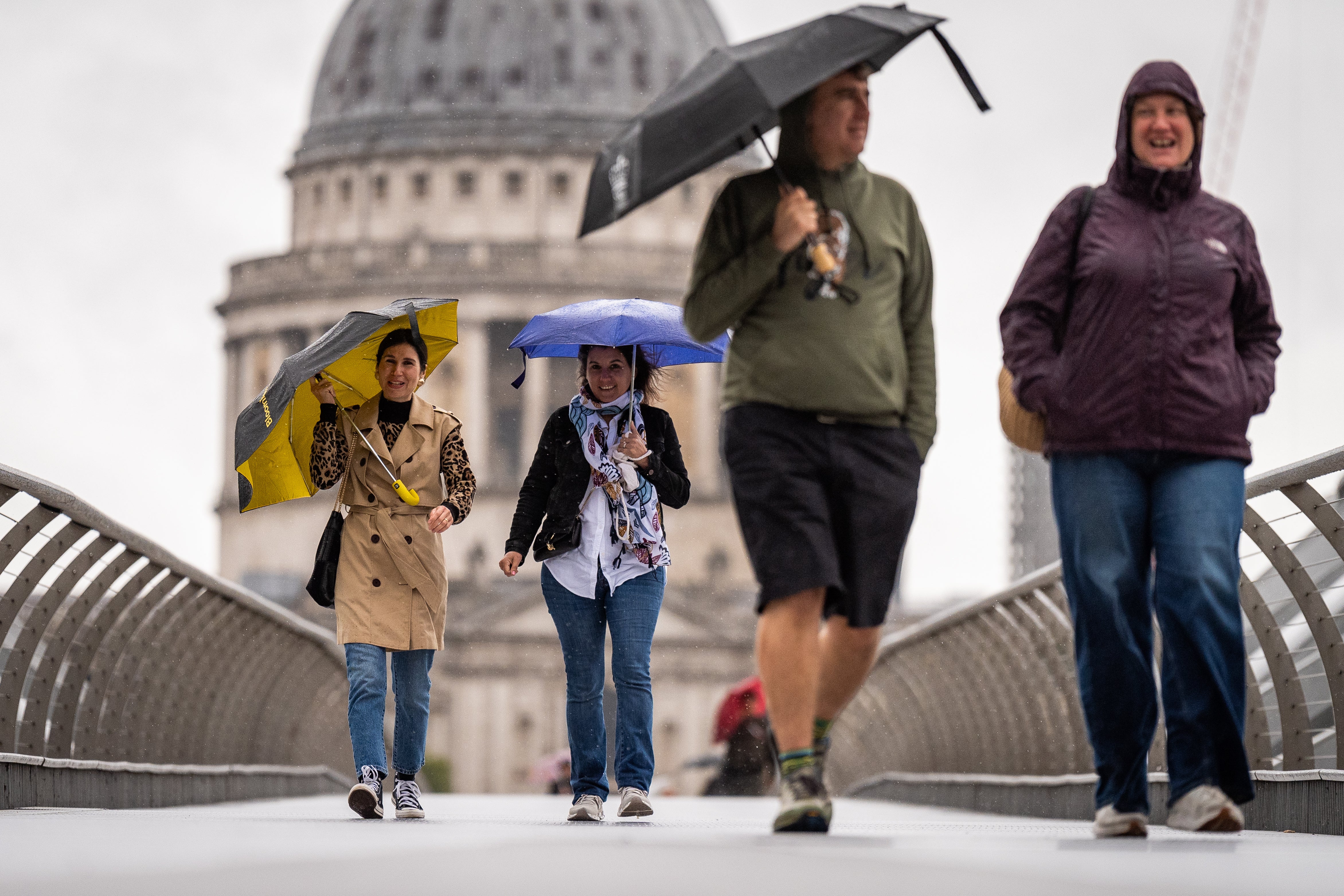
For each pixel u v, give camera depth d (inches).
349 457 495.2
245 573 6461.6
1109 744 344.8
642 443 462.9
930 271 351.9
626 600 469.7
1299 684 465.7
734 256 340.2
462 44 6417.3
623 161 325.7
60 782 569.0
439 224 6284.5
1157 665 572.4
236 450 483.2
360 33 6540.4
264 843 289.3
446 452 498.9
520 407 6176.2
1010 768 823.1
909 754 1110.4
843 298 337.1
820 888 206.2
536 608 5880.9
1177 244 343.9
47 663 556.1
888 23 337.7
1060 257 348.8
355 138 6373.0
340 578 494.9
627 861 241.3
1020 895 201.2
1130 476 345.1
